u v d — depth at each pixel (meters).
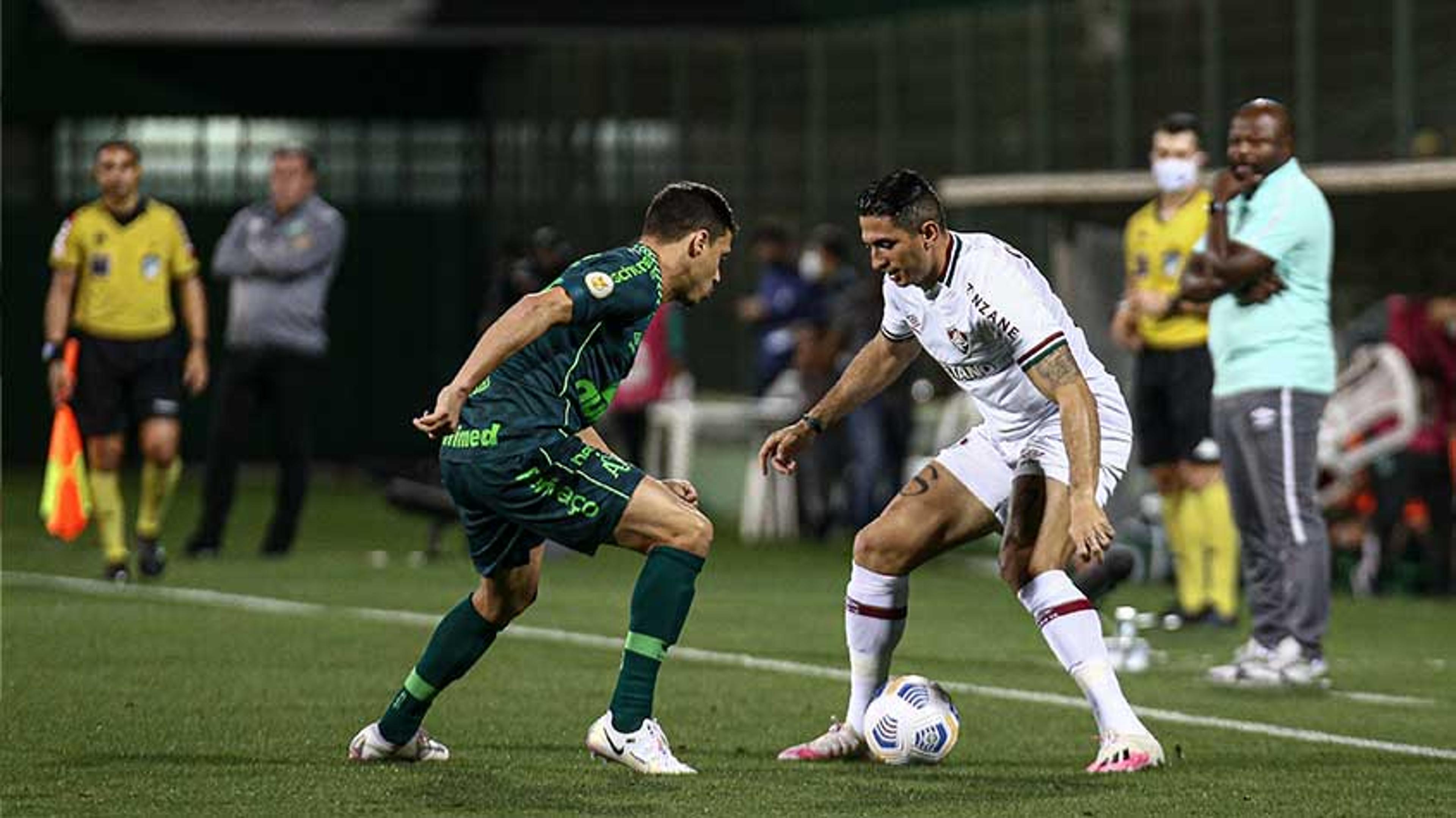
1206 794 26.69
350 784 26.75
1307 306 38.06
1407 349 56.34
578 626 45.16
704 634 44.50
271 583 53.19
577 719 32.41
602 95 87.44
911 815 25.09
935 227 27.59
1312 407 38.09
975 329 27.81
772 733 31.47
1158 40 69.75
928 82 78.25
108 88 92.75
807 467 70.19
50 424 92.00
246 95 93.44
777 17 94.50
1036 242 71.69
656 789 26.55
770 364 71.38
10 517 73.31
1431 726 33.44
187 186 93.19
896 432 68.81
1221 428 38.81
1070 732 32.06
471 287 93.69
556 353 26.84
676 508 27.05
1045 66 73.94
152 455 53.16
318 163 93.75
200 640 41.56
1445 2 62.28
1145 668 40.81
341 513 77.75
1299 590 37.97
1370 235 53.84
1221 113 67.94
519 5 93.06
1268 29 66.56
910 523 28.91
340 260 93.44
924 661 40.69
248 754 28.94
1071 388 27.14
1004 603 52.66
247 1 92.88
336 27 92.69
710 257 27.61
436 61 93.88
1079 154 72.88
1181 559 48.25
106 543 53.03
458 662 27.81
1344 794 26.94
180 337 91.44
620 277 26.62
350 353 93.50
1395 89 63.38
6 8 92.44
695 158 85.44
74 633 42.22
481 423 26.80
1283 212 37.66
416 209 93.81
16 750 29.11
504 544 27.34
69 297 52.66
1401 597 56.25
